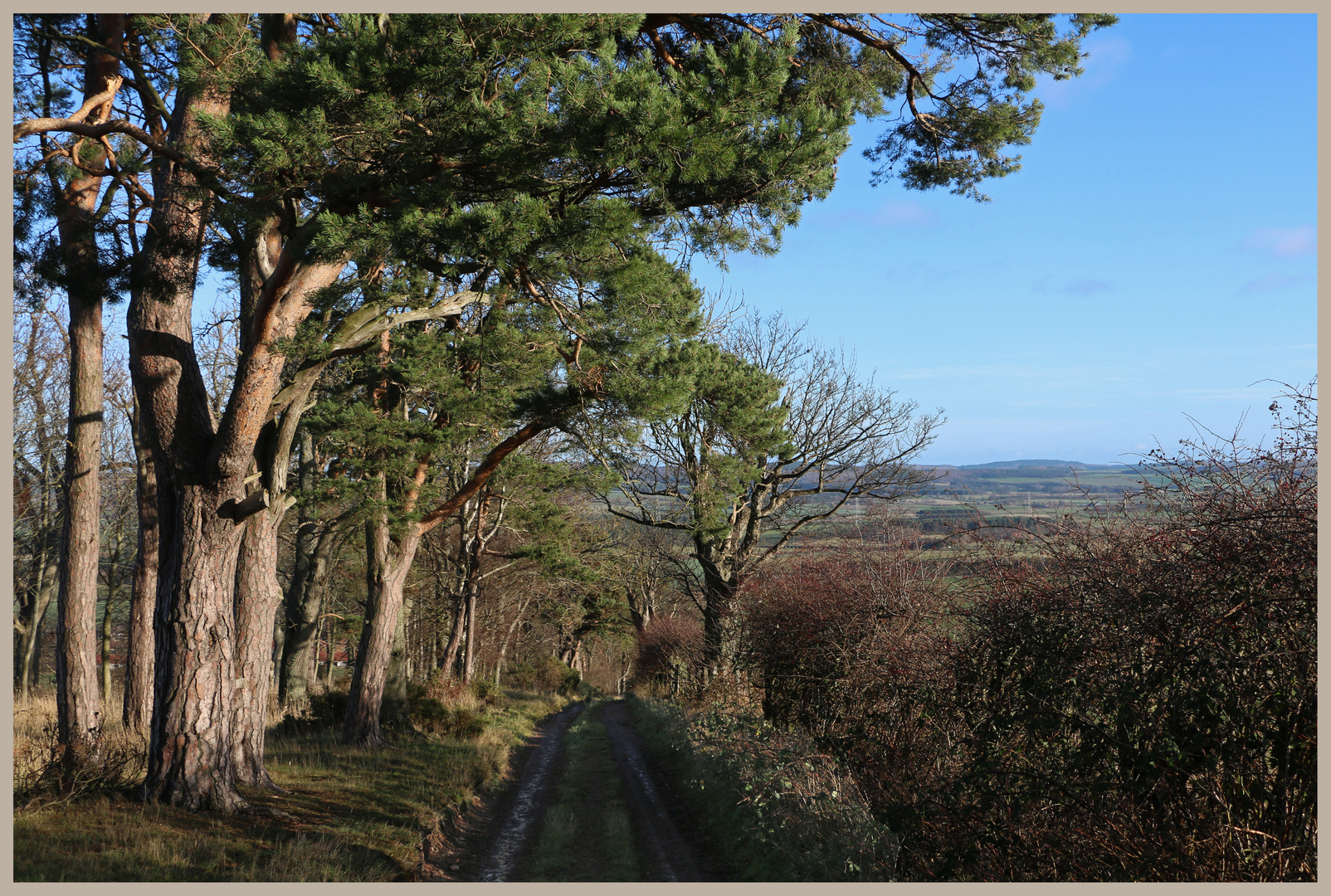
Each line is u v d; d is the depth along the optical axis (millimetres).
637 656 42188
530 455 21203
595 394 10984
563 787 13828
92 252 8789
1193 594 4621
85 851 6883
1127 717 4844
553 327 9297
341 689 25703
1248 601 4312
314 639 23672
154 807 8430
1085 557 5766
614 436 11711
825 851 7492
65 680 11586
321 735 16109
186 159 8141
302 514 20688
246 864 7121
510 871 8734
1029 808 5934
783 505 23484
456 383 12797
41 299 8906
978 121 11539
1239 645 4461
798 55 11188
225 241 10461
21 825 7375
